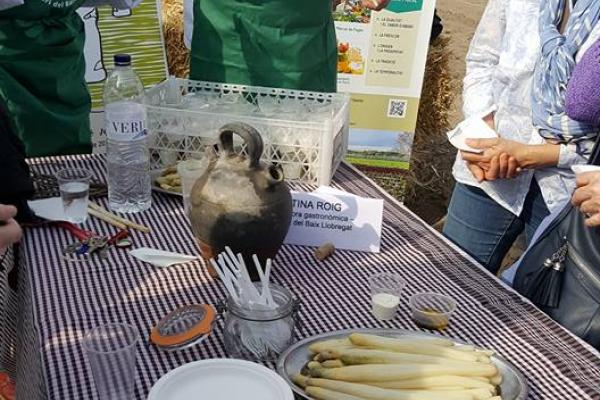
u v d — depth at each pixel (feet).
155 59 10.51
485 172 6.26
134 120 5.19
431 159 14.60
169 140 5.80
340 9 11.21
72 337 3.80
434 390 3.21
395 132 12.05
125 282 4.42
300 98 6.71
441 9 27.96
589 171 4.79
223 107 6.12
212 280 4.50
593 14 5.52
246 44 6.95
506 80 6.41
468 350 3.55
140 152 5.33
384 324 4.12
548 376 3.73
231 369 3.28
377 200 5.03
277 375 3.23
